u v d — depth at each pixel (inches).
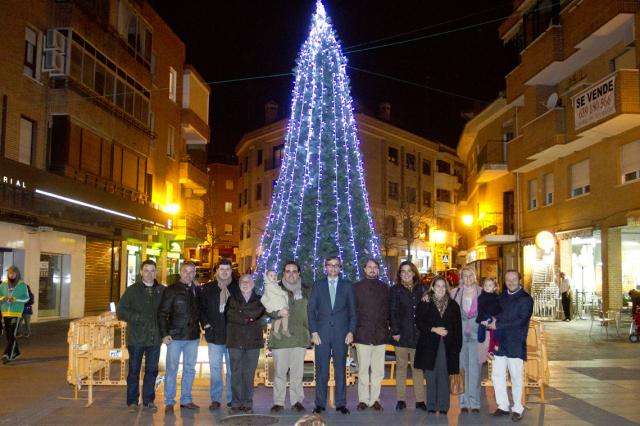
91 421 317.4
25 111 836.6
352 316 343.9
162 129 1314.0
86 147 953.5
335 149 474.9
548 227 1056.8
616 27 805.9
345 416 333.4
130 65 1106.1
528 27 1069.1
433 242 2340.1
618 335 711.1
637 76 756.0
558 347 618.5
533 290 1050.7
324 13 500.1
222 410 345.7
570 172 994.7
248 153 2374.5
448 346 336.8
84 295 1001.5
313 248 459.2
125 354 386.0
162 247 1380.4
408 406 359.3
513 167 1132.5
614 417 331.9
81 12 925.8
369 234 478.6
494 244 1273.4
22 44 831.1
